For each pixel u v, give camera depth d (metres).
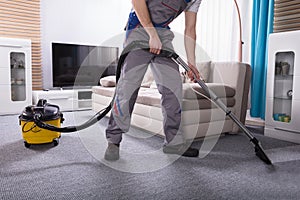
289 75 2.24
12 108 3.33
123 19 4.73
